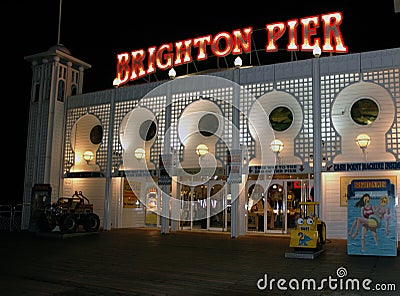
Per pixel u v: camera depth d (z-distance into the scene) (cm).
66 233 1354
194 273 734
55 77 1747
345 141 1278
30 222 1527
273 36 1491
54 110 1720
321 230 1066
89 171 1670
